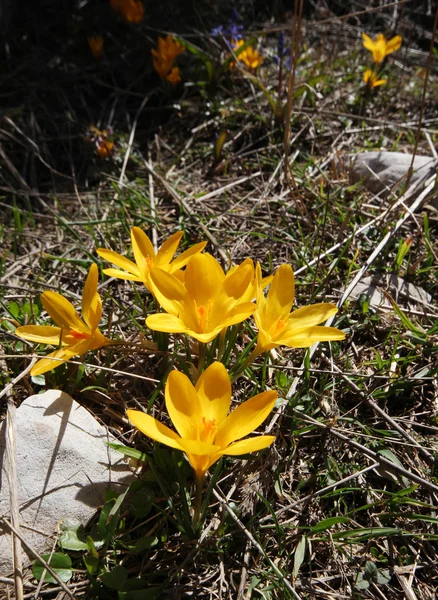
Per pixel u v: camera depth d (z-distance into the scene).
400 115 0.50
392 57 0.59
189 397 0.19
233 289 0.21
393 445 0.25
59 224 0.39
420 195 0.37
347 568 0.21
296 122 0.47
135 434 0.24
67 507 0.21
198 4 0.61
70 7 0.58
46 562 0.20
